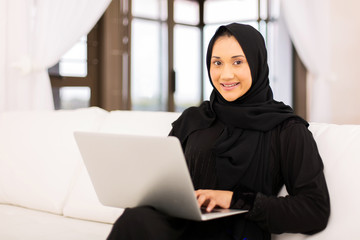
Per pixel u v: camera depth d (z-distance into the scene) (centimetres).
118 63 443
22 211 188
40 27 317
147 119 187
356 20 455
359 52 456
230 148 142
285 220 122
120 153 118
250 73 146
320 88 429
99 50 433
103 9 336
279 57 472
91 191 177
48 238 150
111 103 434
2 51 308
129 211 114
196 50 574
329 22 435
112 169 124
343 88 464
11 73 315
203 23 577
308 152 129
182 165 105
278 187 140
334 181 128
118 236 112
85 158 130
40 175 192
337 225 121
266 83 153
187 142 157
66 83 412
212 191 131
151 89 496
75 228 163
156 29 501
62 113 210
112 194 131
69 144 196
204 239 122
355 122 462
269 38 489
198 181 147
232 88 146
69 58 415
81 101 427
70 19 324
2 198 199
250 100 150
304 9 421
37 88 319
